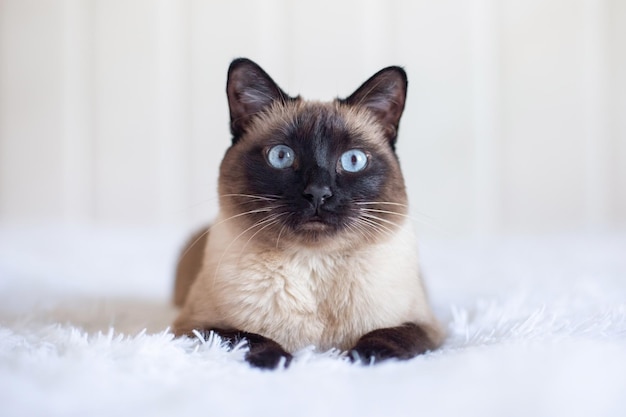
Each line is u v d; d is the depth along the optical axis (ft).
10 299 1.91
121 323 1.68
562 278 2.06
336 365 1.27
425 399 1.12
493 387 1.15
